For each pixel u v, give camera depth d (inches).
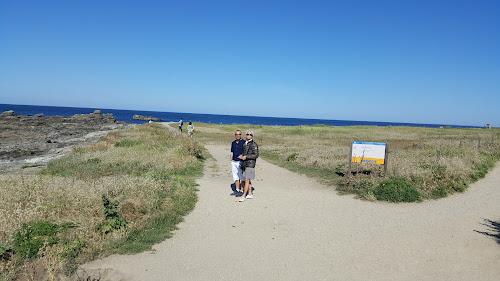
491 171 501.4
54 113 6048.2
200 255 204.4
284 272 183.3
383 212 299.6
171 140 834.2
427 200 342.6
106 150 690.2
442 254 208.2
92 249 201.6
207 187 395.5
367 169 485.1
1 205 258.2
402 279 175.9
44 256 190.2
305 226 260.8
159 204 294.7
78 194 287.4
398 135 1300.4
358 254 207.8
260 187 403.2
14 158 693.3
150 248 212.1
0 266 176.7
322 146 865.5
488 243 226.7
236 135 362.3
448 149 628.7
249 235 240.4
